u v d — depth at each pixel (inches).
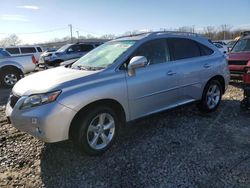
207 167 136.0
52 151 161.5
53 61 644.7
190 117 211.9
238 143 162.7
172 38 193.2
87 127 143.6
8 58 423.5
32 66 450.6
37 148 167.3
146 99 170.4
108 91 149.6
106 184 126.1
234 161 141.0
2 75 420.8
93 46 682.8
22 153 161.5
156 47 181.5
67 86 139.5
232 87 325.7
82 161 148.1
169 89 182.9
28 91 141.2
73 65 186.7
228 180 124.3
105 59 171.3
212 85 218.2
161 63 181.0
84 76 148.4
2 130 201.8
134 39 180.1
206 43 218.5
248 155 147.1
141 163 143.0
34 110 134.7
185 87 194.1
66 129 137.2
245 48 339.9
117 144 166.6
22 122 138.7
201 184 122.4
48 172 138.8
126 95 159.0
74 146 161.5
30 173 138.6
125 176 131.8
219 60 221.3
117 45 182.1
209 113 221.5
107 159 148.8
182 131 183.9
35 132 136.3
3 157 157.0
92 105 146.9
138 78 164.6
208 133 179.3
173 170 134.8
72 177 133.3
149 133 182.1
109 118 154.9
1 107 280.2
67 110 135.8
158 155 150.8
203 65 206.2
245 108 214.2
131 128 191.5
